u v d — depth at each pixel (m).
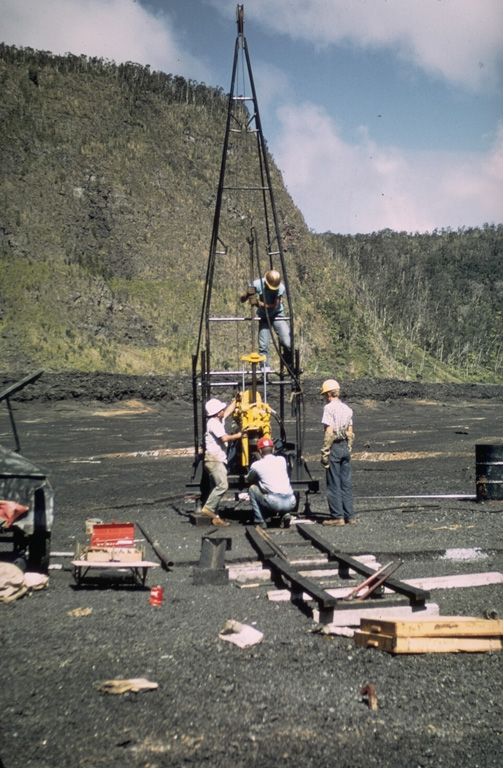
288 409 53.59
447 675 5.19
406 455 22.75
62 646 5.64
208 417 11.38
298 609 6.77
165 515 12.64
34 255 86.44
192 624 6.25
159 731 4.28
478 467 13.53
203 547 8.48
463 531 10.40
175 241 102.25
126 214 100.50
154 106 126.75
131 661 5.34
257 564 8.32
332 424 10.93
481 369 178.75
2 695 4.73
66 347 75.75
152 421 43.81
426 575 7.93
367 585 7.07
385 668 5.30
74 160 102.50
